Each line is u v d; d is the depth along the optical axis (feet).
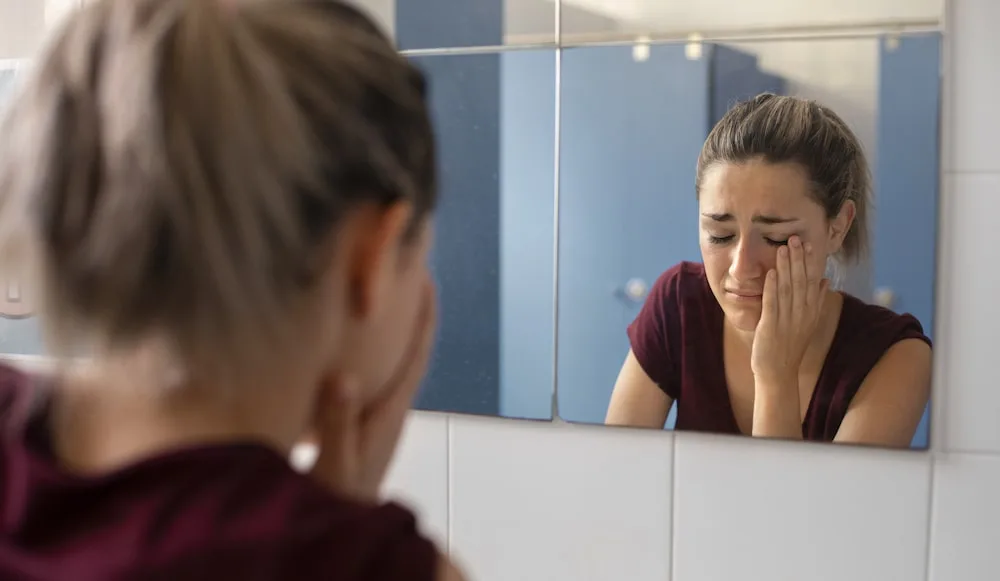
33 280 1.07
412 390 1.38
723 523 3.06
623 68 3.02
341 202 1.09
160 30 1.02
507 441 3.26
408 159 1.17
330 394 1.24
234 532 1.00
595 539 3.19
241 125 0.99
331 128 1.06
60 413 1.22
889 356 2.85
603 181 3.07
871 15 2.79
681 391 3.05
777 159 2.87
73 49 1.06
